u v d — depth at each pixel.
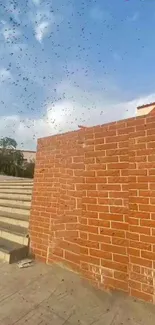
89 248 3.25
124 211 2.96
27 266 3.67
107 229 3.09
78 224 3.47
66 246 3.59
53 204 3.97
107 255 3.05
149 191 2.73
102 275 3.05
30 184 7.75
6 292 2.87
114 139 3.19
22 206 5.96
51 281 3.17
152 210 2.67
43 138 4.49
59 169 4.00
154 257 2.60
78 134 3.74
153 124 2.79
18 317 2.37
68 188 3.74
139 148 2.89
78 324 2.26
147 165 2.79
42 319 2.34
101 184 3.25
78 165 3.64
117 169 3.10
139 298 2.67
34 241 4.12
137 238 2.76
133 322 2.29
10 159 28.83
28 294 2.83
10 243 4.29
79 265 3.35
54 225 3.85
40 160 4.46
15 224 5.08
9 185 8.65
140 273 2.69
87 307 2.55
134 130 2.97
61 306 2.57
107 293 2.87
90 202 3.34
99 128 3.40
